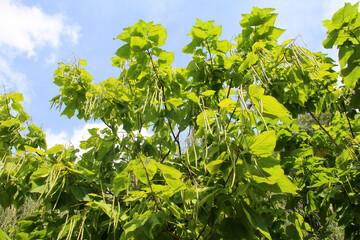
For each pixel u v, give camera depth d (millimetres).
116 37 2773
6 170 2795
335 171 3236
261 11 2916
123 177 2125
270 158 1624
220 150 1778
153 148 3320
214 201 1827
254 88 1648
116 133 3268
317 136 3674
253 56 2510
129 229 1730
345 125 4172
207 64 3121
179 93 3045
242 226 1652
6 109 3504
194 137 2135
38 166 2801
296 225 2902
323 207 3127
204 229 1879
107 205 2391
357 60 2258
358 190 3051
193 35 3078
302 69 2346
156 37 2742
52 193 2521
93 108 3264
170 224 2346
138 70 2924
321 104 3436
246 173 1646
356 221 3076
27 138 3334
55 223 2641
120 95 3451
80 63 3430
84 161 3346
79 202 2678
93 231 2574
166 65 2877
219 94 3287
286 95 2752
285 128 3434
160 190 1936
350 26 2285
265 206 3047
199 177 2273
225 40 3072
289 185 1516
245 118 1896
